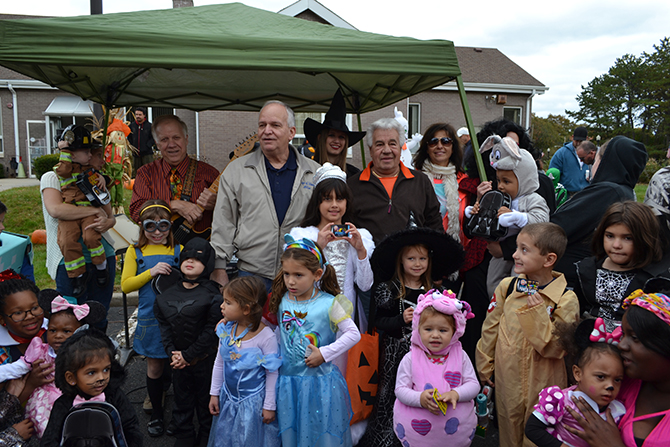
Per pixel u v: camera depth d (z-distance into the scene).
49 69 3.49
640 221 2.36
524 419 2.54
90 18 2.79
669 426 1.74
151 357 3.13
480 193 3.19
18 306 2.51
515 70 19.06
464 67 18.78
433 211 3.46
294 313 2.55
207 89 5.02
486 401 2.61
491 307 2.79
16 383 2.55
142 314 3.18
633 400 1.88
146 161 10.27
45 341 2.74
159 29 2.70
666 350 1.67
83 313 2.63
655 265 2.40
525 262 2.50
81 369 2.14
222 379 2.68
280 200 3.19
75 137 3.56
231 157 3.92
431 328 2.39
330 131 3.88
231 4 3.58
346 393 2.60
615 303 2.46
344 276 2.89
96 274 3.82
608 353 1.84
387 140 3.29
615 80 63.00
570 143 8.45
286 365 2.56
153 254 3.31
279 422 2.49
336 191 2.86
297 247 2.52
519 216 2.94
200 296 2.92
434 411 2.29
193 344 2.82
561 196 5.55
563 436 1.98
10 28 2.50
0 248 3.43
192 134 13.59
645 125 60.81
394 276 2.87
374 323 2.87
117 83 4.33
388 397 2.73
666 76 59.97
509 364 2.54
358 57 2.85
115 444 2.10
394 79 4.39
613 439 1.81
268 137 3.02
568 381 2.55
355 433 2.76
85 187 3.57
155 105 5.28
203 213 3.69
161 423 3.22
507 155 3.05
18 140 19.69
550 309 2.48
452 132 4.00
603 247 2.57
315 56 2.80
